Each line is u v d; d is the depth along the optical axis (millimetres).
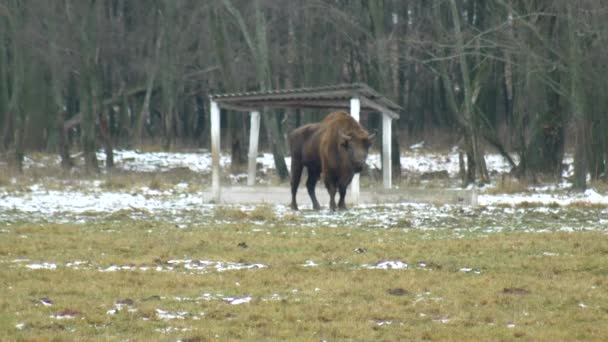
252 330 40000
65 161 171750
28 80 186000
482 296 47344
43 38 173625
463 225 80562
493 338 38969
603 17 132750
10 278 51625
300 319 42344
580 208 99312
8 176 145125
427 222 82875
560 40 145250
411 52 192125
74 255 61219
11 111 184750
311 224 81125
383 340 38625
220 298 46906
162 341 37781
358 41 181500
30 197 113250
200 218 87438
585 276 53406
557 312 44062
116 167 179625
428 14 176875
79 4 173625
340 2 190375
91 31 179125
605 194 125562
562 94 134500
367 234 73000
